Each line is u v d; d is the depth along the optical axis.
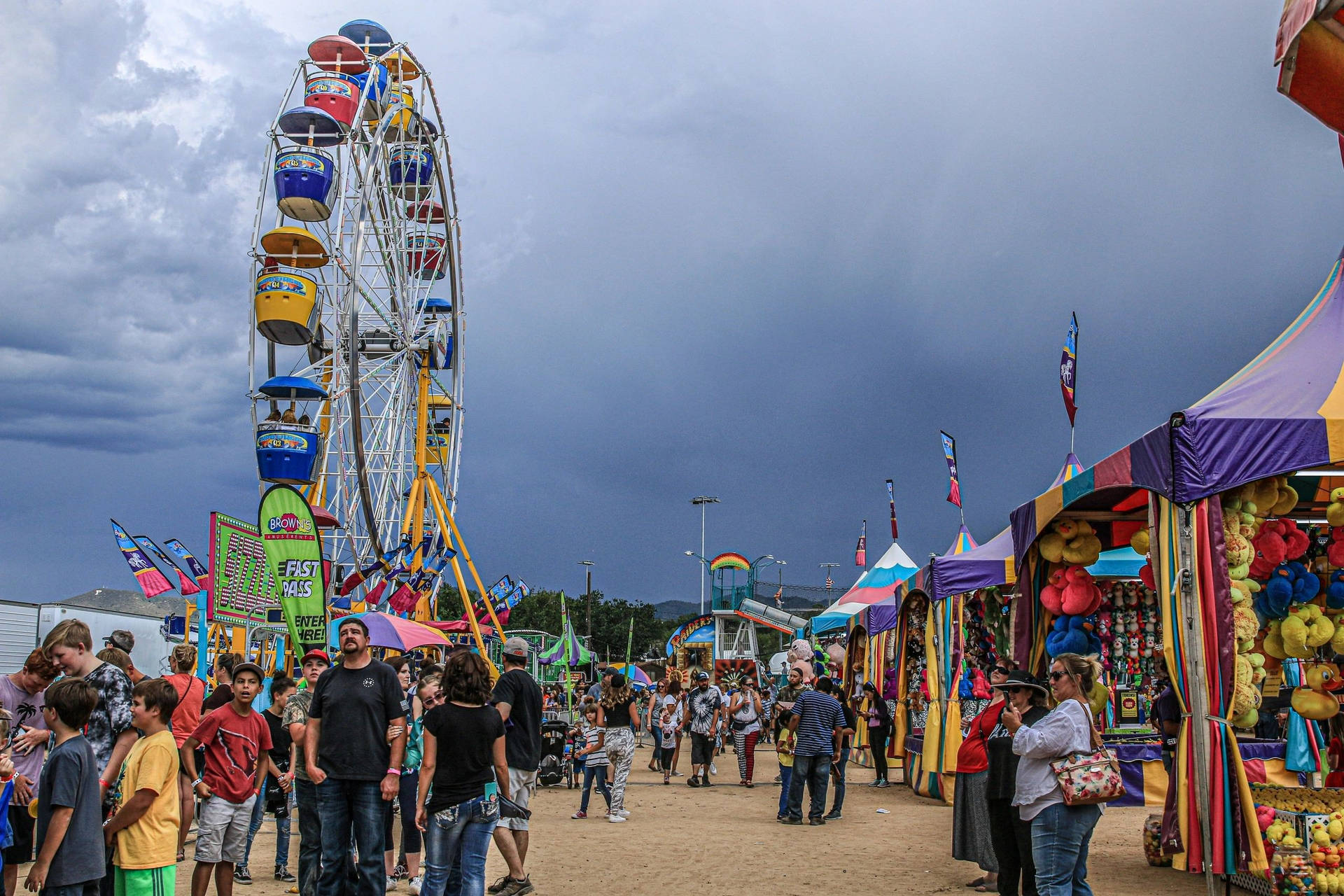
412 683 13.83
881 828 11.98
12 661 17.31
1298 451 7.22
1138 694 13.13
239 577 12.45
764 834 11.45
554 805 14.49
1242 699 7.24
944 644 14.64
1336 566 9.13
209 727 6.86
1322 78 4.83
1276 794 8.12
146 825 5.36
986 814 8.32
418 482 28.80
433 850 6.04
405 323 27.50
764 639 69.81
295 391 22.97
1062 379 13.41
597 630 77.81
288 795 8.98
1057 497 9.33
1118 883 8.36
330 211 24.41
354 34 26.41
